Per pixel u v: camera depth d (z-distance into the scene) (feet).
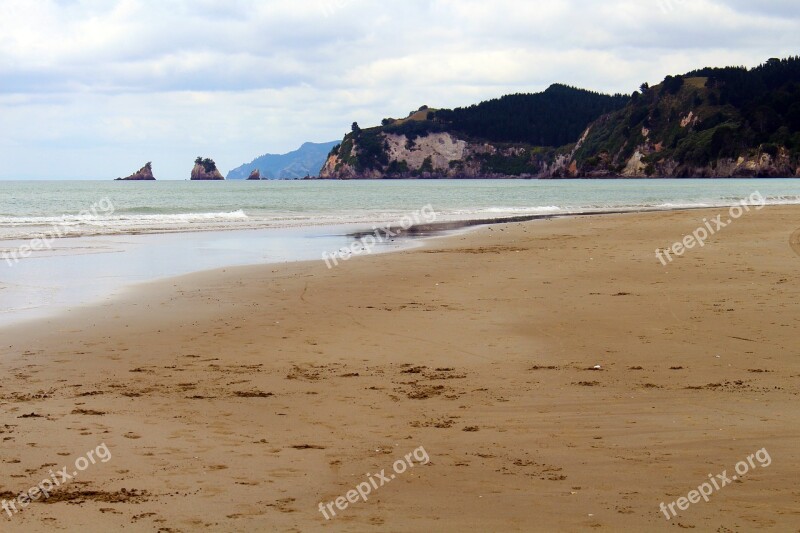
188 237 108.17
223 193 345.31
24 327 44.93
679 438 25.09
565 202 237.66
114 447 24.49
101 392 31.27
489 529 18.47
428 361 36.96
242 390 31.76
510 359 37.11
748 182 523.29
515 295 55.67
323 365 36.27
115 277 66.69
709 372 33.63
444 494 20.74
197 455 23.86
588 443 24.82
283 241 102.17
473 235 109.81
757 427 25.95
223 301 54.29
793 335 40.47
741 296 52.42
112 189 413.80
